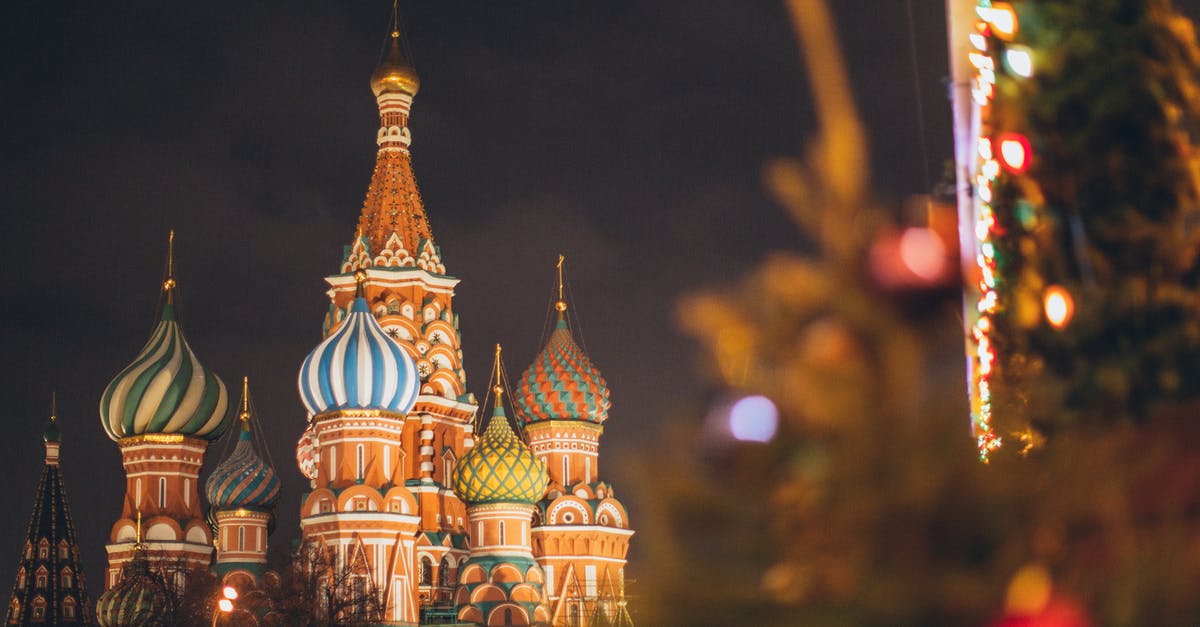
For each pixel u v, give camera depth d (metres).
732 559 2.77
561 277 125.25
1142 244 3.00
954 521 2.61
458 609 106.00
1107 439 2.64
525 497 108.81
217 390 116.88
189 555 111.25
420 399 116.50
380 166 124.38
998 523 2.59
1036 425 2.96
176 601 101.38
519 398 122.38
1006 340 3.03
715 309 2.95
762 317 2.93
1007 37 3.16
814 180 2.97
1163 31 3.12
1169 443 2.55
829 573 2.67
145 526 111.31
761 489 2.77
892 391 2.76
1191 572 2.44
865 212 2.94
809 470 2.73
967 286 3.01
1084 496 2.54
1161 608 2.44
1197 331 2.95
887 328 2.83
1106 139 3.06
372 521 99.12
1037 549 2.56
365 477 100.75
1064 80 3.10
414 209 123.50
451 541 115.50
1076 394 2.94
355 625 92.94
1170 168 3.05
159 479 113.31
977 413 3.02
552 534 115.25
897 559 2.63
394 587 98.94
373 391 102.25
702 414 2.89
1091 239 3.02
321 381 102.62
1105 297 2.97
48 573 114.69
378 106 126.62
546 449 120.12
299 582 95.12
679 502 2.81
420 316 119.31
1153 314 2.95
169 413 113.81
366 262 118.94
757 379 2.86
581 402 120.88
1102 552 2.52
